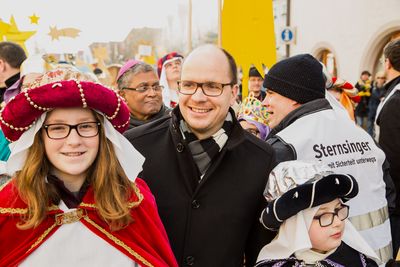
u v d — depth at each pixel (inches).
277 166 81.7
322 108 96.0
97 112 68.8
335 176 78.0
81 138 67.1
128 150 73.5
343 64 599.8
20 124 64.7
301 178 78.0
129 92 136.3
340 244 84.2
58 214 67.7
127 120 72.9
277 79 99.3
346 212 81.4
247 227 82.0
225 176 80.6
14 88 128.8
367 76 476.7
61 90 63.6
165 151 82.7
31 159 66.6
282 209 75.8
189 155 79.5
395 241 129.4
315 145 91.2
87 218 68.8
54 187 68.1
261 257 82.3
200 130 79.8
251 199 81.1
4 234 65.8
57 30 256.8
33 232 66.1
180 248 79.9
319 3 660.7
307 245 76.9
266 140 99.7
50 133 66.2
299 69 97.9
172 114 83.4
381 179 100.8
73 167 66.6
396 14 483.2
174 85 183.9
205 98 77.3
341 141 94.5
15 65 153.9
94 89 65.8
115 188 70.3
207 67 77.0
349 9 576.4
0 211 65.3
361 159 96.5
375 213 96.7
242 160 82.2
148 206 74.9
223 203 79.7
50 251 66.3
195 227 79.4
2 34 236.2
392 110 128.6
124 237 70.9
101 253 68.6
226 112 79.9
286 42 391.9
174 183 80.9
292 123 93.7
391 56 143.0
